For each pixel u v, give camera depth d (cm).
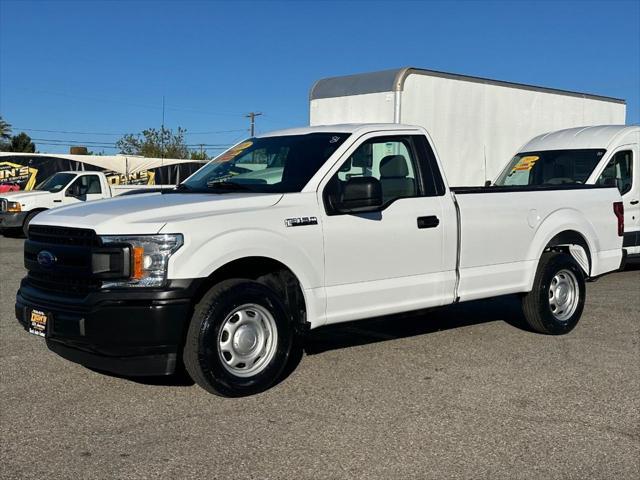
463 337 731
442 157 1226
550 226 723
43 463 418
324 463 420
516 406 520
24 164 2706
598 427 480
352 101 1230
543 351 676
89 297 488
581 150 1138
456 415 501
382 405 520
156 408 511
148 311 479
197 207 522
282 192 566
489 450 440
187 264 489
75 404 519
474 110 1265
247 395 529
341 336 737
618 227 807
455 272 647
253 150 651
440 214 631
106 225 492
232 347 519
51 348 543
